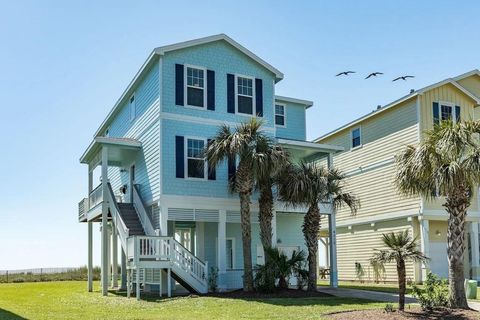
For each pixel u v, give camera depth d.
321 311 13.93
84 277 38.38
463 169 13.66
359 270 28.84
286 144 22.89
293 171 19.48
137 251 18.20
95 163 24.95
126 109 26.23
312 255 19.58
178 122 20.95
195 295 18.42
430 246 25.17
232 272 20.72
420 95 25.45
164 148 20.48
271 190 20.25
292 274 21.12
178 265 18.84
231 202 21.38
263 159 18.02
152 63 21.66
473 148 13.96
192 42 21.45
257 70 23.00
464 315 12.74
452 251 14.16
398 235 13.84
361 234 29.05
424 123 25.33
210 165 19.19
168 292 18.53
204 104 21.55
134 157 24.08
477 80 29.25
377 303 15.70
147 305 16.14
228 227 23.72
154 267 18.41
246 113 22.38
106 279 21.06
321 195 19.66
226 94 22.11
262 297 17.38
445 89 26.27
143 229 21.33
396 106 26.77
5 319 13.32
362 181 29.19
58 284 30.80
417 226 25.25
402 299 13.47
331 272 22.97
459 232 14.21
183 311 14.41
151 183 21.22
